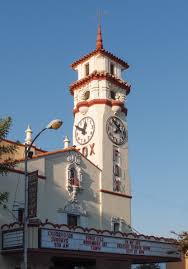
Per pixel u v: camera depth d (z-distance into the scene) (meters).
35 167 37.53
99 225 42.41
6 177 35.25
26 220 27.08
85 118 46.66
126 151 47.28
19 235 31.88
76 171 41.50
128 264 37.91
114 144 46.19
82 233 34.38
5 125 26.56
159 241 40.50
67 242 33.12
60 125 27.36
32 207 31.84
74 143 47.03
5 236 32.94
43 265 34.31
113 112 46.84
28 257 33.03
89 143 45.56
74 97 48.84
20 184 36.06
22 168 36.56
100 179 43.78
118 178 45.56
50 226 32.41
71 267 39.62
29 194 32.38
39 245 31.25
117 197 44.75
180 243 41.62
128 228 44.78
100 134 45.12
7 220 34.50
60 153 40.44
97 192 43.25
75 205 40.50
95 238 35.25
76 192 40.84
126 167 46.75
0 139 26.66
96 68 47.69
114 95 48.03
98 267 35.78
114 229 43.66
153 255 39.41
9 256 33.25
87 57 48.72
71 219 40.12
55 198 38.88
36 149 44.97
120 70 49.59
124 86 48.59
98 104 46.19
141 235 39.12
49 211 38.03
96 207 42.69
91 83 47.12
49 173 38.97
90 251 34.59
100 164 44.25
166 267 50.12
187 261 47.97
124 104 48.25
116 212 44.22
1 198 27.16
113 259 36.91
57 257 34.81
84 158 42.84
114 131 46.53
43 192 37.66
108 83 47.22
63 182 40.12
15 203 35.34
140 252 38.44
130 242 37.88
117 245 36.75
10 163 28.02
